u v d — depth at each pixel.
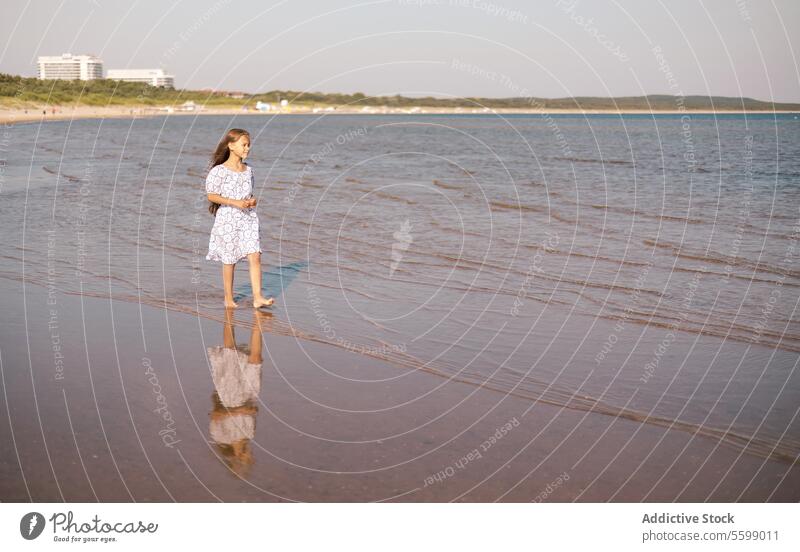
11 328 6.12
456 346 5.83
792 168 20.58
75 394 4.71
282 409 4.54
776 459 3.94
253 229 6.83
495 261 8.88
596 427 4.32
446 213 12.46
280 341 5.92
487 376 5.18
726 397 4.79
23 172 19.86
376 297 7.32
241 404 4.62
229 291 6.93
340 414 4.48
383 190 15.57
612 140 38.81
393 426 4.31
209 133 48.69
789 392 4.88
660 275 8.16
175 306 6.93
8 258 8.93
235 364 5.36
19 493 3.50
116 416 4.38
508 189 15.77
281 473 3.72
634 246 9.67
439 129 56.06
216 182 6.69
